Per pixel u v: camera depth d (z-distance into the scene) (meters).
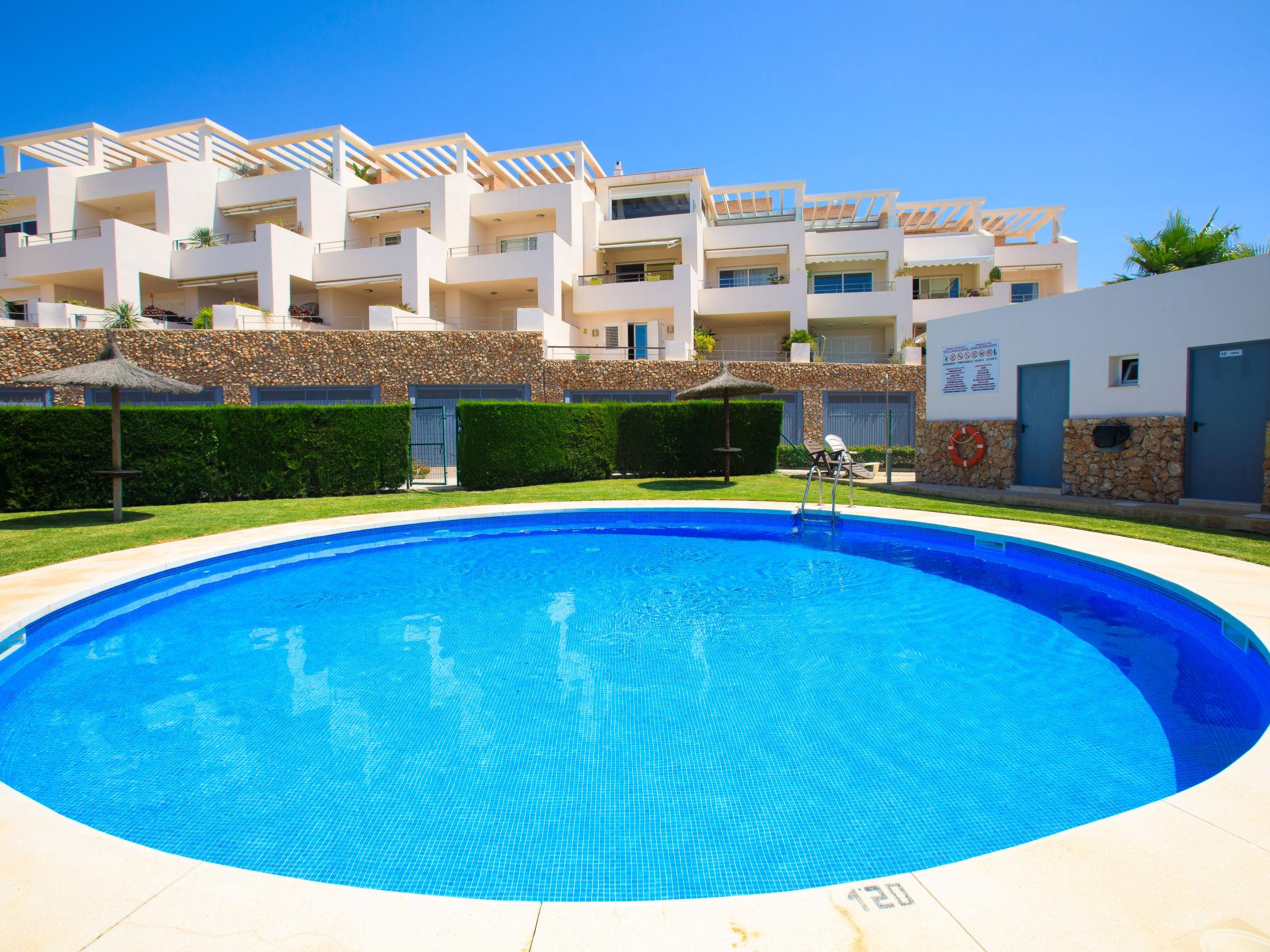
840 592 7.00
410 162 34.66
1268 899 1.96
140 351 20.47
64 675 4.80
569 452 16.84
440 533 10.69
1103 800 3.03
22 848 2.34
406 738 3.78
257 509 12.27
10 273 27.03
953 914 1.93
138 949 1.82
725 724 3.90
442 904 2.04
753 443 18.48
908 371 24.42
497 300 31.58
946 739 3.68
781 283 32.81
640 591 7.08
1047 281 33.62
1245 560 6.84
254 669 4.89
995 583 7.34
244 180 29.17
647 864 2.62
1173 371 10.37
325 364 21.53
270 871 2.59
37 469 12.09
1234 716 3.94
